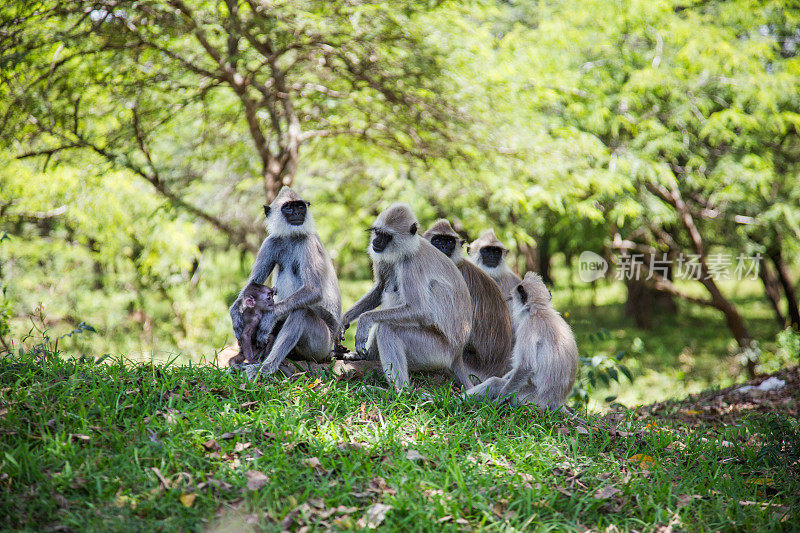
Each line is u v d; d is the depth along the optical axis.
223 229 15.27
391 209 6.68
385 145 13.78
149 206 14.88
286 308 6.32
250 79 11.54
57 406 5.16
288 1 10.62
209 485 4.46
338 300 6.83
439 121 12.42
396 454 5.14
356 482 4.75
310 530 4.14
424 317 6.54
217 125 14.02
